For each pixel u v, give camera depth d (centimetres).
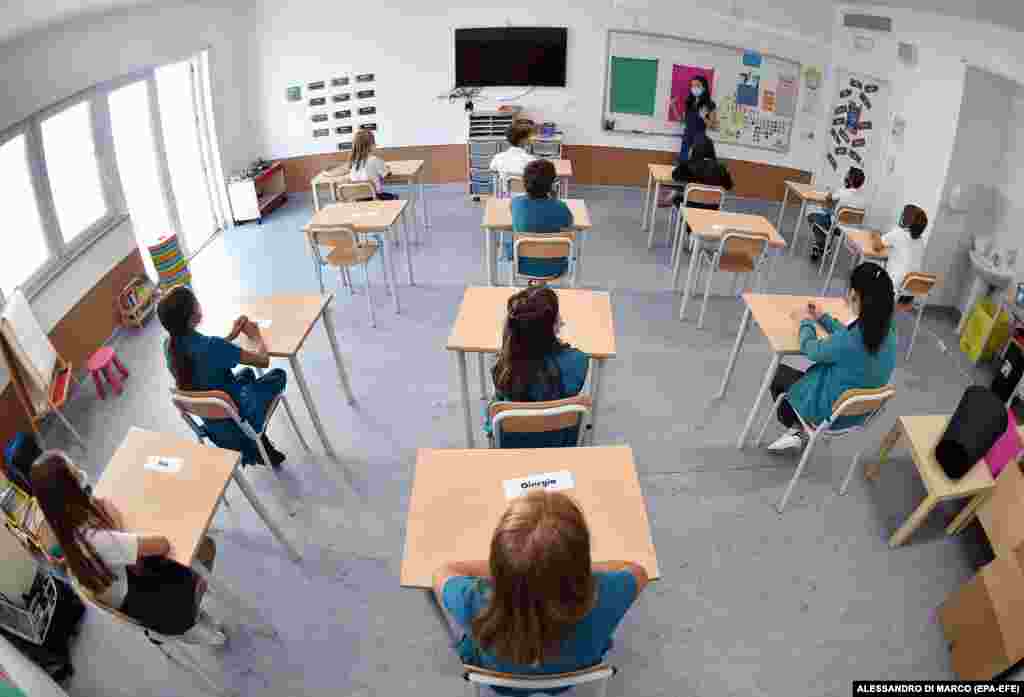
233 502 302
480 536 177
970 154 429
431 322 458
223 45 579
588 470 200
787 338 297
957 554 277
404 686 226
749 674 229
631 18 637
